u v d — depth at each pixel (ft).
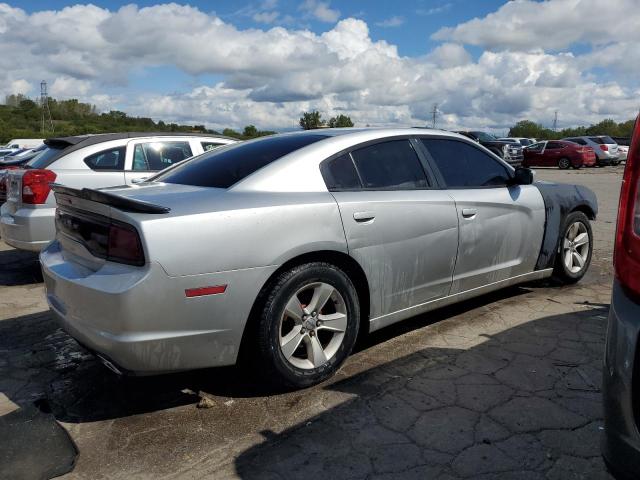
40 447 8.70
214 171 11.58
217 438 9.00
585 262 16.84
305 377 10.29
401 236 11.51
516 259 14.42
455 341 12.66
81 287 9.14
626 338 5.82
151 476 8.05
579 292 16.22
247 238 9.39
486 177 13.97
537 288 16.69
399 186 11.97
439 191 12.59
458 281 12.92
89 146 19.94
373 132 12.33
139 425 9.47
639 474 5.67
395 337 13.00
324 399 10.16
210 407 10.00
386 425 9.20
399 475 7.89
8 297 17.24
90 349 9.45
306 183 10.72
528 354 11.85
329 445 8.69
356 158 11.62
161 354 8.90
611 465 5.98
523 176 14.29
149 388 10.85
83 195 9.29
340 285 10.58
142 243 8.66
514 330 13.24
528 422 9.18
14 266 21.57
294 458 8.38
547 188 15.51
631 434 5.74
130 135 21.02
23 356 12.54
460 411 9.58
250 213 9.51
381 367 11.42
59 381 11.27
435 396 10.12
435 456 8.31
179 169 12.78
